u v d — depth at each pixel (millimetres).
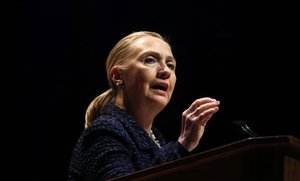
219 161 3525
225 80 11766
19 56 11422
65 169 11367
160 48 5488
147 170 3553
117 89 5586
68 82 11555
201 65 11805
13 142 11305
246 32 11883
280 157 3475
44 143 11391
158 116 11562
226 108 11680
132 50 5461
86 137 4934
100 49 11656
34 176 11305
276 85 11711
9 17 11422
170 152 4602
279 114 11602
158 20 11812
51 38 11570
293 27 11828
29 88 11422
